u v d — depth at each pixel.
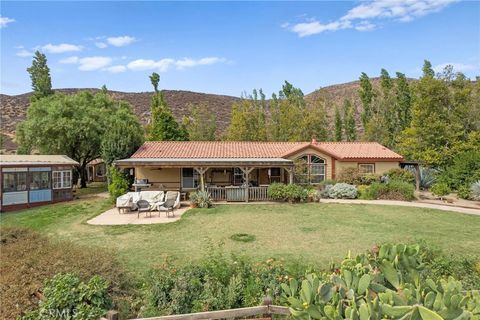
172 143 29.64
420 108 34.19
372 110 52.97
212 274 7.67
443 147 32.59
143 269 9.70
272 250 11.62
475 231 14.29
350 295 3.45
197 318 5.15
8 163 21.28
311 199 22.59
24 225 16.58
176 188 26.66
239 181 27.50
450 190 23.88
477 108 33.28
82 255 7.88
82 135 31.20
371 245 12.15
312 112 48.97
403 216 17.56
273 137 48.31
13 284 6.36
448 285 3.40
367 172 28.53
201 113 62.06
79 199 26.28
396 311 2.87
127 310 6.80
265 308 5.48
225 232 14.29
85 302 5.83
